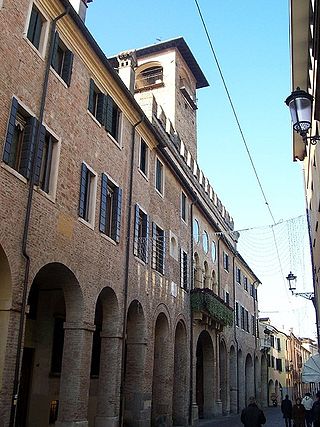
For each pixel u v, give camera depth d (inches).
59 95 609.0
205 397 1239.5
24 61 538.3
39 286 681.6
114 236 731.4
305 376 960.3
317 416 733.9
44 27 596.4
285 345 2874.0
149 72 1524.4
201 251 1252.5
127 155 812.6
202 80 1657.2
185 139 1461.6
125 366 805.2
